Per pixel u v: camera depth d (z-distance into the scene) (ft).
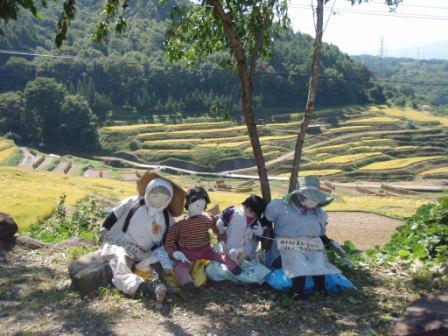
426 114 485.56
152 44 466.70
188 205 20.84
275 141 337.72
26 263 24.62
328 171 284.41
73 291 20.34
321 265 19.88
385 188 213.25
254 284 21.09
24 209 66.28
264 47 27.58
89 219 43.47
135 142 330.95
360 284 22.12
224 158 303.89
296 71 404.57
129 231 20.76
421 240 29.12
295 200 20.67
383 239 64.28
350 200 127.24
